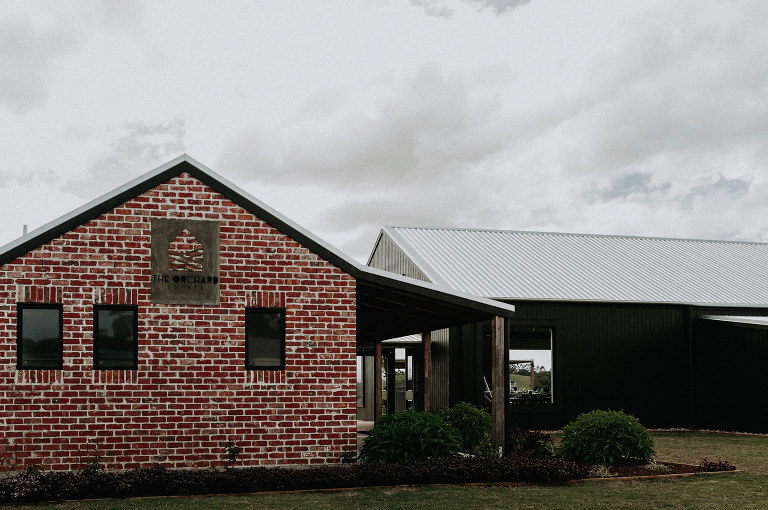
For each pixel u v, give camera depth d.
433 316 15.91
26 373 11.55
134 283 12.12
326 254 12.98
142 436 11.89
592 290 26.27
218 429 12.22
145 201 12.30
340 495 10.60
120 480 10.52
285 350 12.66
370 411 28.91
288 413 12.55
